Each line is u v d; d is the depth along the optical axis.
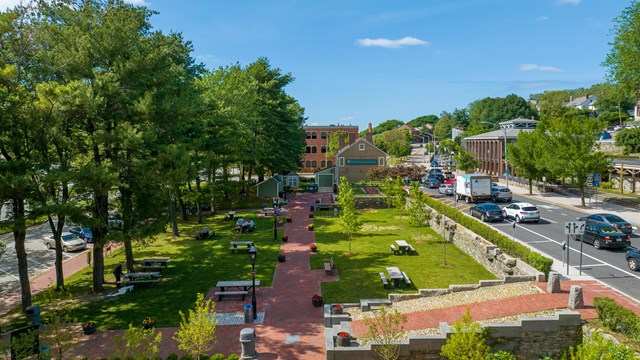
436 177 69.94
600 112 111.06
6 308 21.80
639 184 47.78
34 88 20.55
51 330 15.10
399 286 22.17
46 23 21.41
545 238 29.36
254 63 62.62
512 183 62.66
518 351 15.38
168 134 24.92
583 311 16.22
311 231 37.38
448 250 29.67
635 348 13.48
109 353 15.72
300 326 17.75
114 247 34.22
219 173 49.56
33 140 19.52
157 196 24.80
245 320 18.22
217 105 40.03
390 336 14.95
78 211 19.34
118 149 22.69
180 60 33.91
